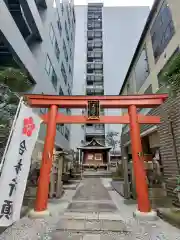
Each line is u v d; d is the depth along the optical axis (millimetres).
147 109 8961
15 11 9992
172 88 5086
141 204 4578
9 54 8977
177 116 5512
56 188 7410
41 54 11344
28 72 9133
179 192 4957
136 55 11438
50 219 4336
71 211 5133
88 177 16516
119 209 5375
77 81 33656
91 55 37469
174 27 6520
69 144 25719
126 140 14547
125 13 37250
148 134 8969
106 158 26469
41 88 11023
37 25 10633
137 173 4883
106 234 3449
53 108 5660
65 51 21422
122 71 33938
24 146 4367
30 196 6703
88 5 42062
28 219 4312
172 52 6672
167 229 3693
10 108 5535
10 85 5785
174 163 5629
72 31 29344
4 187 3844
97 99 5770
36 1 12109
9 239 3229
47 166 4973
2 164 3975
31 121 4688
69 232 3539
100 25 39906
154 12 8469
